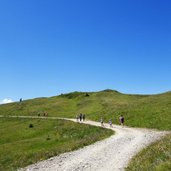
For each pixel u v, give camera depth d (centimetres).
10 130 9300
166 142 2459
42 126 9125
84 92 17662
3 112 15625
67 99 17088
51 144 5794
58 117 12075
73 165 2319
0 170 2792
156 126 6072
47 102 16675
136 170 1780
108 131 5438
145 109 8212
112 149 3050
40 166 2389
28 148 5556
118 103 13362
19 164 2814
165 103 8538
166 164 1537
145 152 2398
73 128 7400
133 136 4256
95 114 10412
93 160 2489
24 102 17362
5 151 5406
